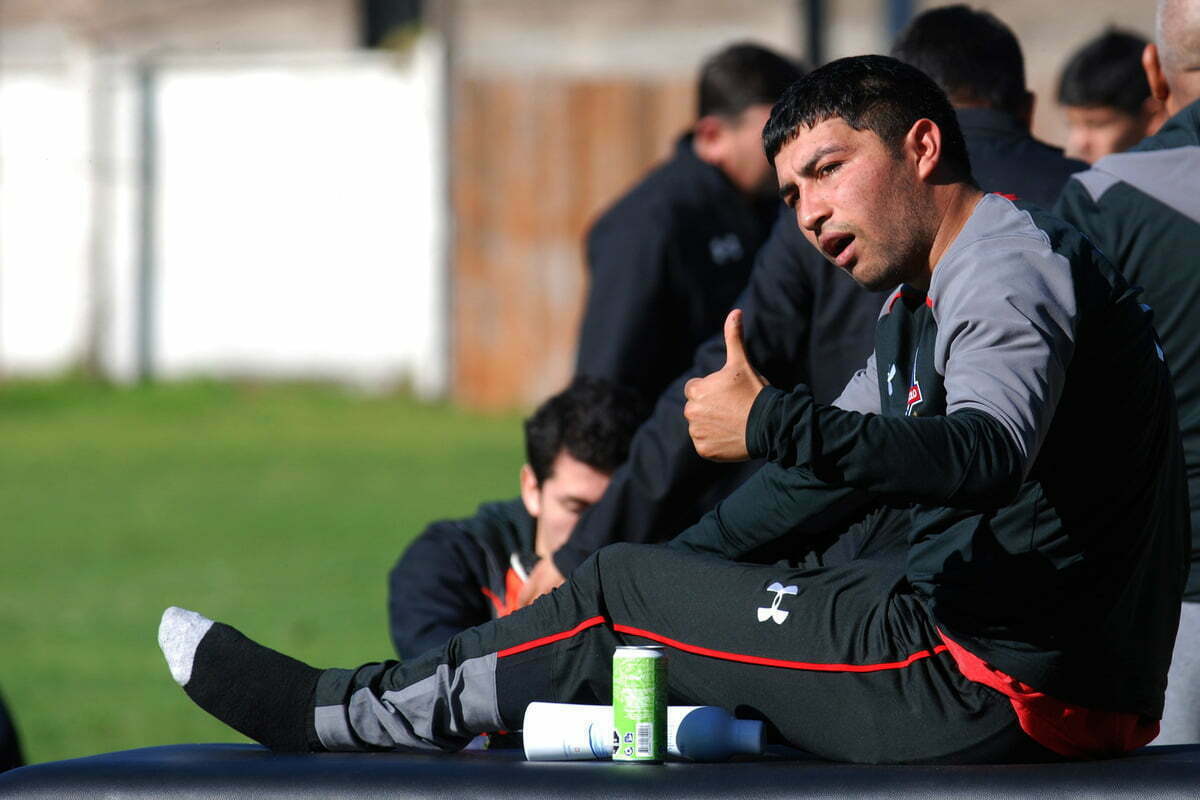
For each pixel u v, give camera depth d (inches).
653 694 398.9
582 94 2192.4
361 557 1290.6
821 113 374.3
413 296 2258.9
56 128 2330.2
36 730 833.5
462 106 2223.2
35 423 2091.5
